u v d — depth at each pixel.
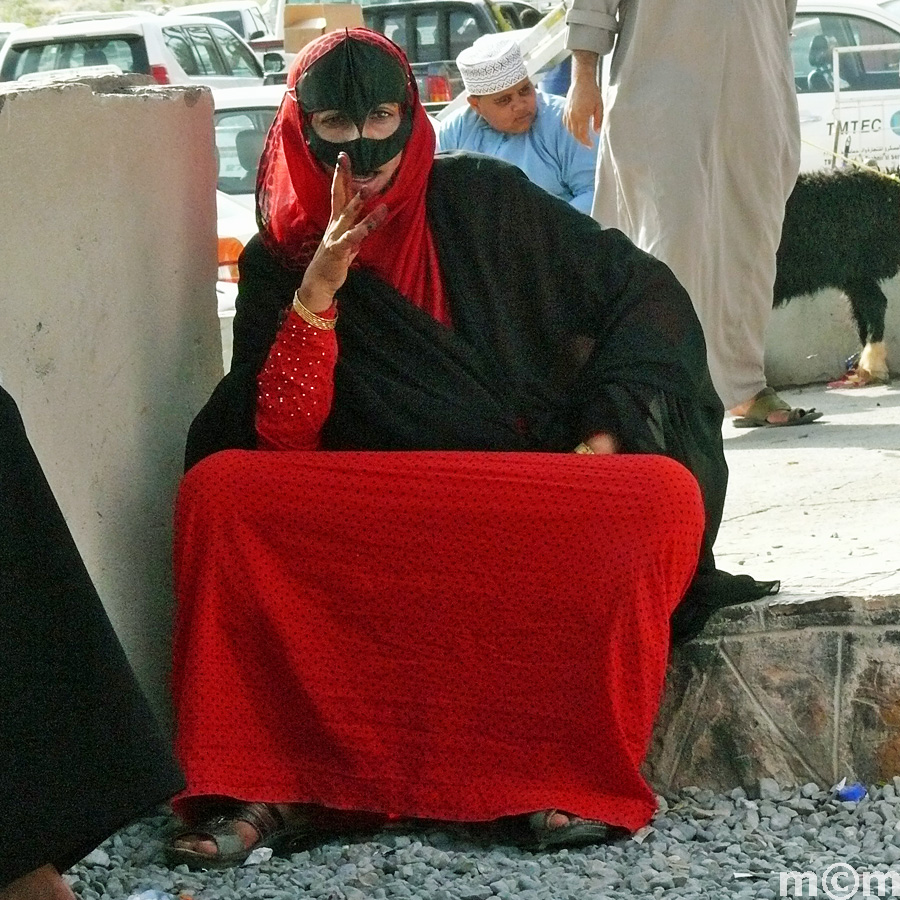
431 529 5.32
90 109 5.56
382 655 5.48
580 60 8.39
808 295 12.25
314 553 5.39
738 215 8.95
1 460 3.53
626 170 8.51
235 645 5.50
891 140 17.23
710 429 6.01
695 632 5.86
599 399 5.73
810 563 6.52
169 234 6.16
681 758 5.96
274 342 5.71
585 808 5.43
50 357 5.35
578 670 5.34
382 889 5.11
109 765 3.57
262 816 5.49
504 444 5.80
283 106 5.77
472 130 10.66
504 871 5.23
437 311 5.88
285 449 5.73
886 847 5.40
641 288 5.87
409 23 27.58
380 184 5.70
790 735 5.90
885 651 5.86
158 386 6.10
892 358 12.44
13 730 3.48
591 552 5.26
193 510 5.39
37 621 3.53
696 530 5.36
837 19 18.16
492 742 5.48
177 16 29.61
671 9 8.32
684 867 5.23
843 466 8.50
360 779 5.53
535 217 5.89
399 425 5.75
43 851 3.50
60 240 5.40
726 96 8.52
